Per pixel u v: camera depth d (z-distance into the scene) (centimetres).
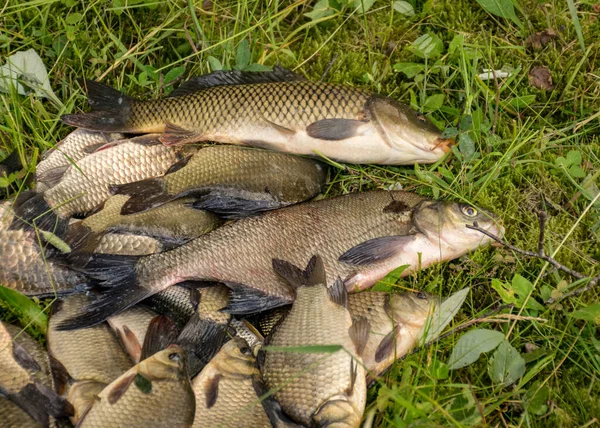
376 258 109
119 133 115
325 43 124
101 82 120
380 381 99
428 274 111
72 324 102
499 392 104
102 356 103
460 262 112
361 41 125
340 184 117
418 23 125
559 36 123
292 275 104
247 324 106
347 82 122
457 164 117
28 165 112
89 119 113
